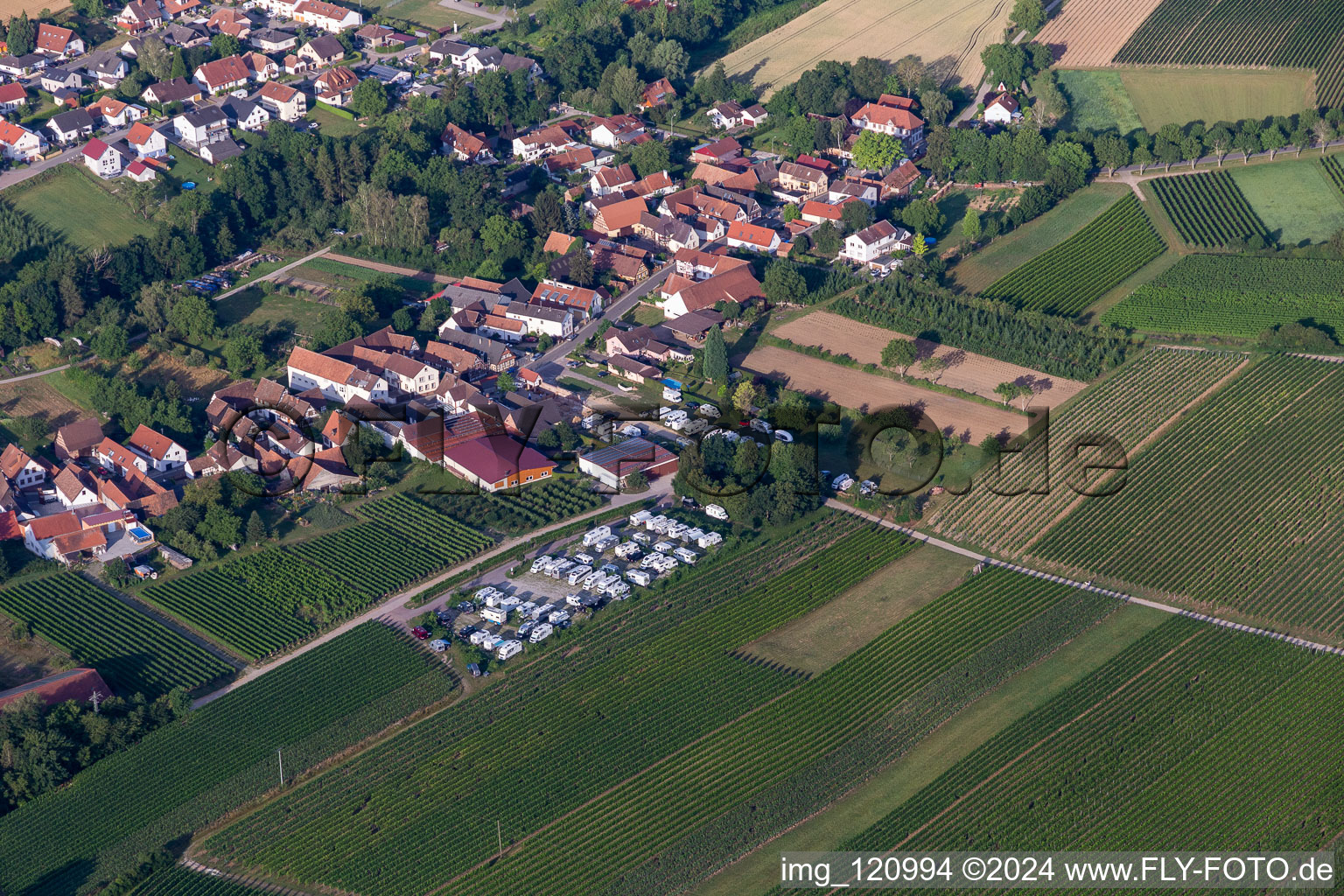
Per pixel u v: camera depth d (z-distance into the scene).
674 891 179.38
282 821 191.50
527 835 188.12
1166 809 190.75
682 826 189.12
